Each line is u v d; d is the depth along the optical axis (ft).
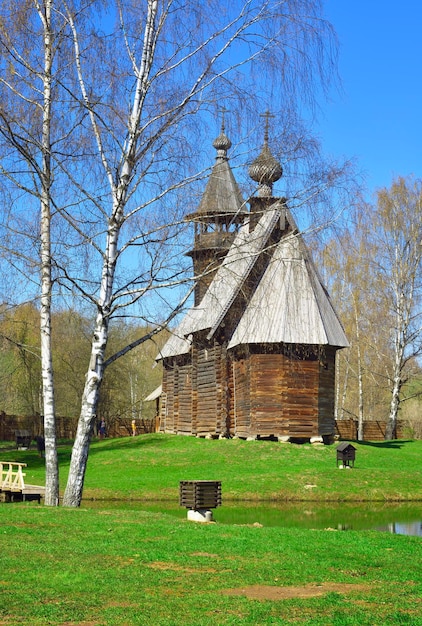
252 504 92.07
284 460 115.65
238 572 39.83
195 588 36.50
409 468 113.60
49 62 61.77
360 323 182.80
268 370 129.39
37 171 59.67
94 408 64.49
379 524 75.25
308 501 95.30
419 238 168.66
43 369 65.57
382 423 202.08
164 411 178.19
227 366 141.18
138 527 52.24
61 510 59.57
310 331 127.95
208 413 148.05
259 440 128.67
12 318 69.41
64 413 234.17
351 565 42.24
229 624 30.91
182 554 43.88
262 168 61.41
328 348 133.18
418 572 40.96
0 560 41.19
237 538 49.65
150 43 61.26
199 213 62.44
